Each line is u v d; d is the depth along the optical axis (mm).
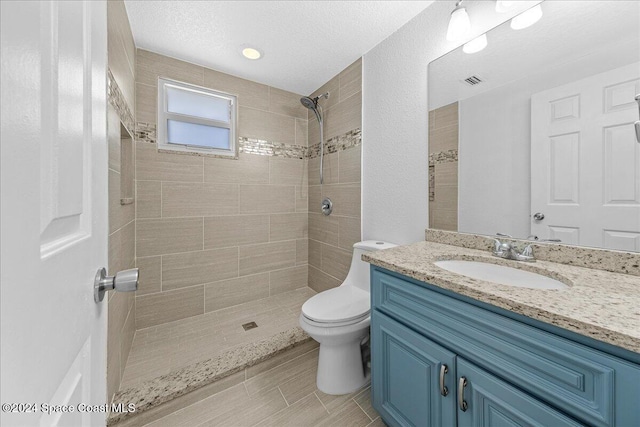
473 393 716
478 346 708
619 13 824
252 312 2033
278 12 1391
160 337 1671
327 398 1249
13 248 256
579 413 526
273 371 1433
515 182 1062
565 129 929
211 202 2020
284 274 2391
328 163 2182
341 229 2051
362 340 1410
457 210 1271
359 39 1624
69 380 380
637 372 460
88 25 469
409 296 909
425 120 1395
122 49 1298
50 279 324
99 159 525
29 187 283
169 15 1409
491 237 1135
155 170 1800
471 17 1195
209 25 1493
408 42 1468
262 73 2051
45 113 318
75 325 399
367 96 1770
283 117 2340
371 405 1206
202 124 1997
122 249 1339
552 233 964
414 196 1469
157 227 1817
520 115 1045
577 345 531
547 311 551
